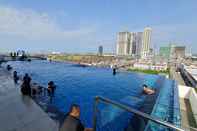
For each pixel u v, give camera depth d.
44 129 6.32
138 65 73.81
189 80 38.06
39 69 37.81
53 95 13.59
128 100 15.92
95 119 4.18
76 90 19.14
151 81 28.09
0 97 10.45
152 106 13.59
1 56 48.06
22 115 7.67
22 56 52.03
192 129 6.17
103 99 3.84
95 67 46.06
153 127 4.52
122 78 30.34
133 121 5.96
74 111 4.01
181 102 19.92
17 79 17.55
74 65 49.84
